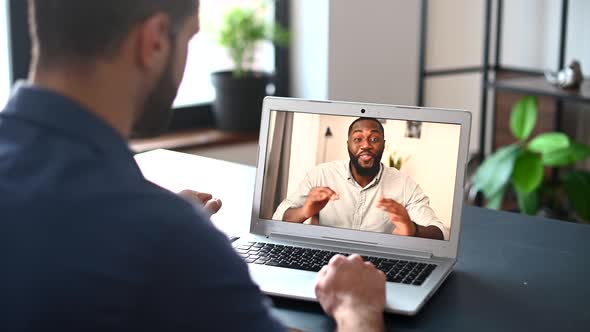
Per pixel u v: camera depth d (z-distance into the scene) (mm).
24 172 822
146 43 873
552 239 1581
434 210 1434
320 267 1385
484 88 3598
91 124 847
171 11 893
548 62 3691
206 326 858
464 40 3914
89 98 856
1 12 2990
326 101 1494
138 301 814
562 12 3428
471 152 4023
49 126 837
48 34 848
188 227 837
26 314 783
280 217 1518
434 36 3832
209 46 3490
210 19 3406
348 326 1148
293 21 3537
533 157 3199
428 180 1439
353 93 3562
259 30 3312
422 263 1402
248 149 3447
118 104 878
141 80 900
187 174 1992
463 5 3873
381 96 3658
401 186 1455
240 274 883
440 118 1433
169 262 822
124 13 849
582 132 3600
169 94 943
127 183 842
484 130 3658
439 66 3891
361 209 1472
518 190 3217
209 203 1545
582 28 3547
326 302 1224
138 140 3264
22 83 878
